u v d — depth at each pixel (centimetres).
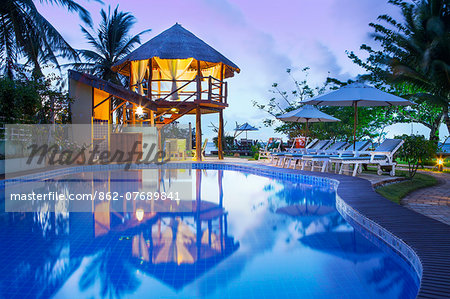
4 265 306
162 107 1595
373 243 380
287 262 316
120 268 299
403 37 1585
